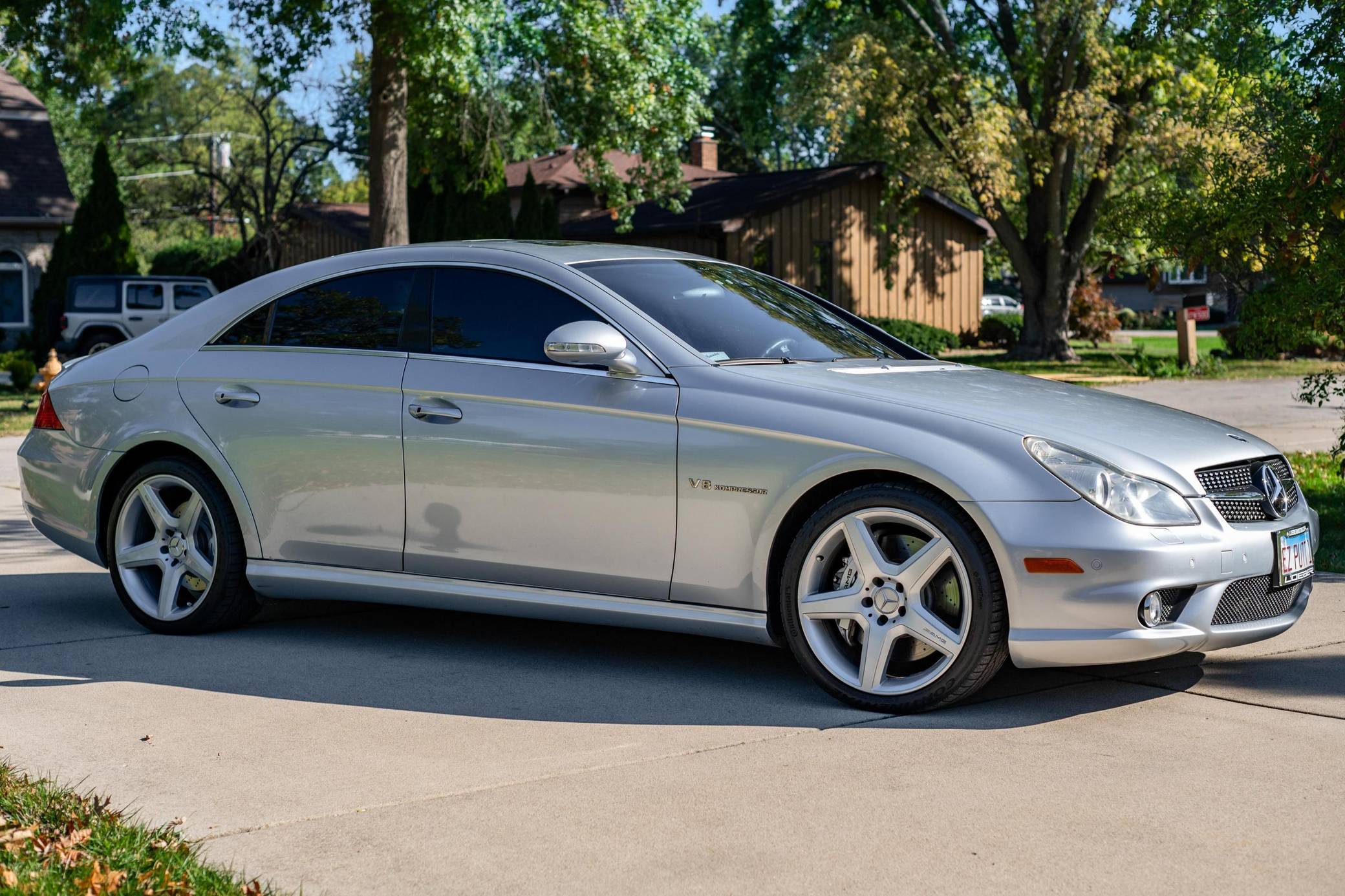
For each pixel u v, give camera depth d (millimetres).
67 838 3279
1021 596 4234
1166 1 25516
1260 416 17359
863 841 3342
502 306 5242
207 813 3574
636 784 3777
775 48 33156
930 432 4414
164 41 21094
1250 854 3238
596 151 24031
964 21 31375
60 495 6066
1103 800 3607
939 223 35844
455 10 19062
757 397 4680
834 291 33625
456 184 27625
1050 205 30750
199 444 5664
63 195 30750
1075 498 4223
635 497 4805
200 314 5953
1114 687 4738
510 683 4898
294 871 3186
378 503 5312
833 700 4621
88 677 5039
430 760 4016
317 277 5707
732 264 5918
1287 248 8344
